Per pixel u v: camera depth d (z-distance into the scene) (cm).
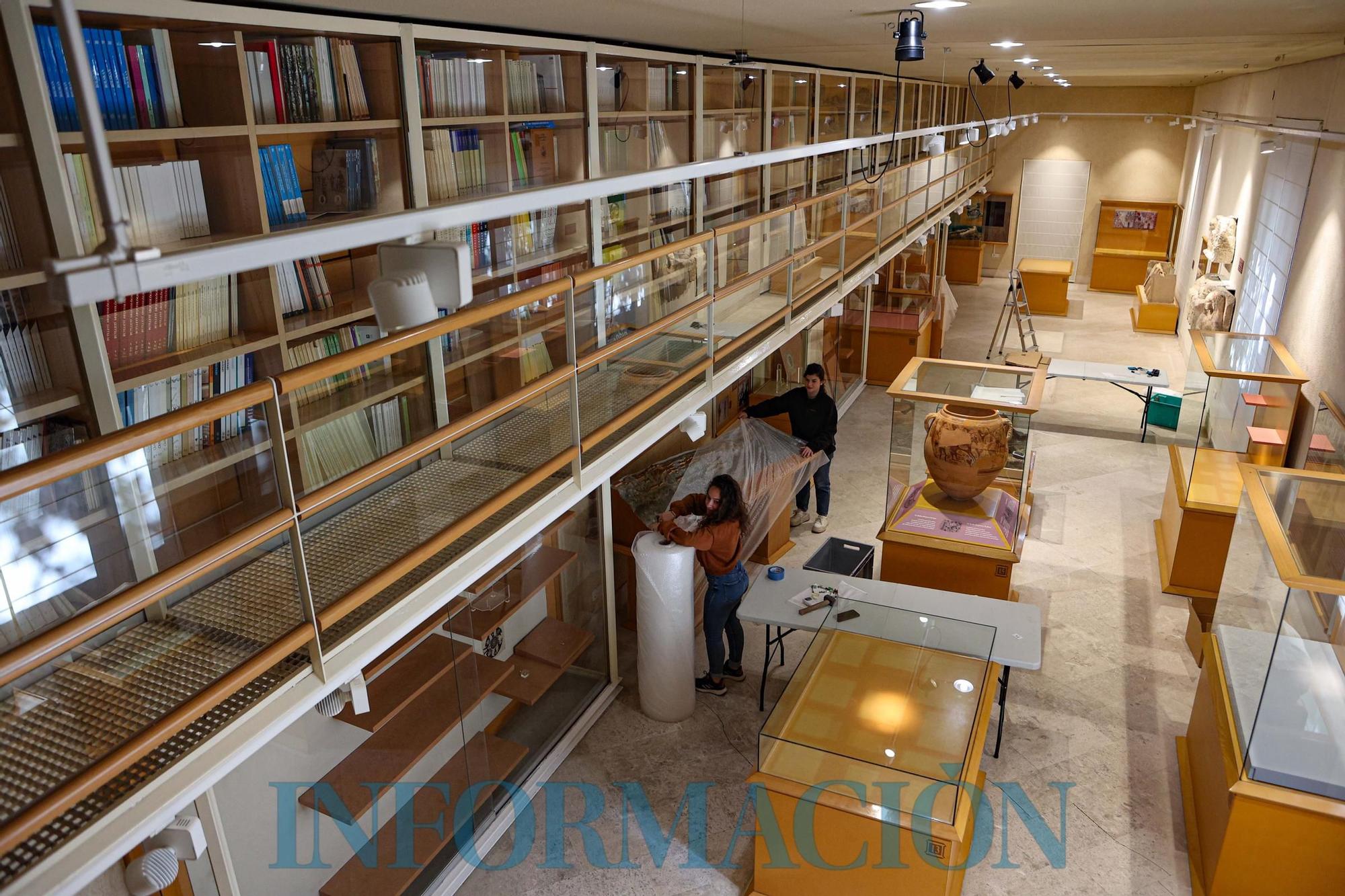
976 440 575
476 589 418
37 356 248
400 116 375
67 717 223
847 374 1152
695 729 536
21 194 244
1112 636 621
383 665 364
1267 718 371
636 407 425
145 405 276
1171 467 743
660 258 485
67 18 128
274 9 320
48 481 174
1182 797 474
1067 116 1745
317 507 247
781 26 464
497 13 369
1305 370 664
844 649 436
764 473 664
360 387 351
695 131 635
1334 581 352
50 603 229
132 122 271
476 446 393
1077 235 1809
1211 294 1116
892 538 608
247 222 308
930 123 1419
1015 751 511
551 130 487
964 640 436
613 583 555
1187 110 1672
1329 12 407
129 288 143
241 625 262
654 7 370
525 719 496
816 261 711
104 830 206
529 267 464
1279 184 854
